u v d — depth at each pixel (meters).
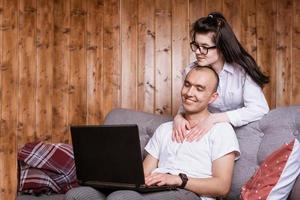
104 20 3.38
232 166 2.29
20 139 3.36
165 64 3.37
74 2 3.38
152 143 2.54
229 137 2.32
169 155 2.41
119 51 3.38
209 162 2.32
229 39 2.45
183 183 2.15
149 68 3.37
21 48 3.37
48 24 3.38
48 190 2.66
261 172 2.19
